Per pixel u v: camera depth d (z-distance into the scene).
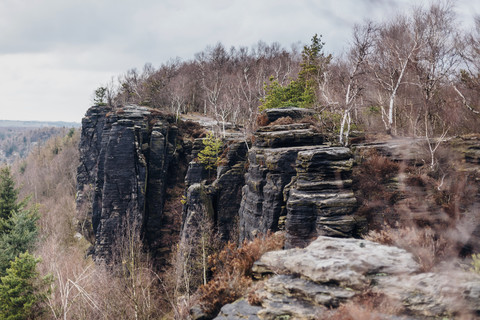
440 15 10.42
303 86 33.38
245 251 10.21
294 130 21.09
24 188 95.62
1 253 34.41
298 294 6.96
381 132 18.41
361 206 13.32
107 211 40.41
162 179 44.22
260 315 6.88
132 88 76.38
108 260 38.34
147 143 43.41
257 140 22.44
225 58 80.88
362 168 13.03
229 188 33.62
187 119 52.81
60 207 72.44
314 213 14.59
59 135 145.00
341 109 23.28
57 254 36.69
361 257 6.54
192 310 9.09
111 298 23.11
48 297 25.30
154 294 28.17
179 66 85.38
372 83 22.97
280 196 19.12
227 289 8.80
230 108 53.28
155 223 43.09
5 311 25.19
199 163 38.84
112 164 40.62
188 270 29.56
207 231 31.61
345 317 3.68
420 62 14.48
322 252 7.64
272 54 76.75
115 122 42.00
